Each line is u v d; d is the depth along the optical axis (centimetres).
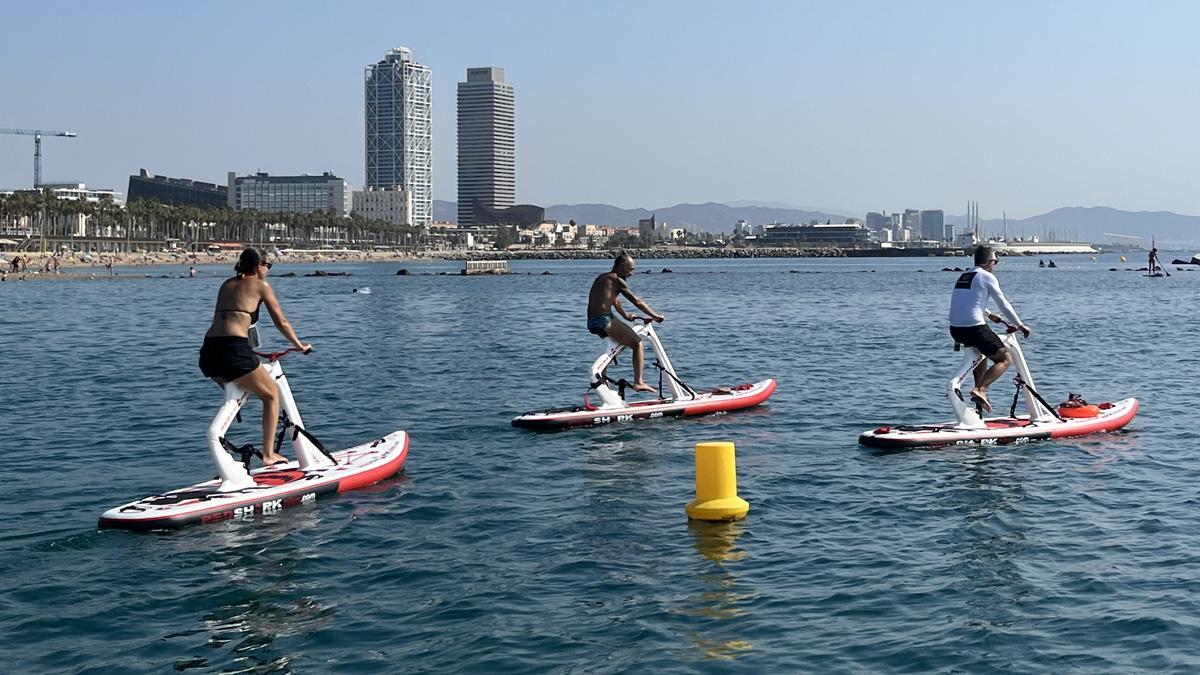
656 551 1165
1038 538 1195
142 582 1074
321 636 928
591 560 1134
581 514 1326
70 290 9656
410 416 2106
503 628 938
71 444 1820
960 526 1249
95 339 4128
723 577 1072
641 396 2402
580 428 1952
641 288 10319
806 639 905
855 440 1814
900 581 1051
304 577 1088
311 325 5012
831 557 1134
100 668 862
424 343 3884
